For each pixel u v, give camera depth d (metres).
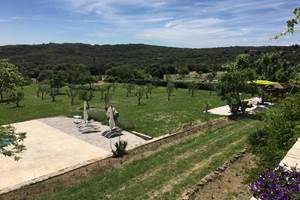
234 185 9.35
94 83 58.50
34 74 71.88
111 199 9.87
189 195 8.95
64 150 17.09
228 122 23.19
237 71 26.56
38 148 17.47
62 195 10.76
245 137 16.25
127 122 22.31
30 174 13.56
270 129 8.77
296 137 7.66
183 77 63.75
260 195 4.14
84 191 10.88
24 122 25.08
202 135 19.00
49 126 23.42
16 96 33.12
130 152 16.19
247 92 26.20
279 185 4.10
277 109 9.55
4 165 14.62
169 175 11.52
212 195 8.84
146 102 35.03
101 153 16.52
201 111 28.16
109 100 35.53
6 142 10.33
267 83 27.81
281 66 36.28
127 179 11.77
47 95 43.22
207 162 12.38
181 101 35.44
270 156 7.29
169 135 19.41
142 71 65.44
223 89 26.28
